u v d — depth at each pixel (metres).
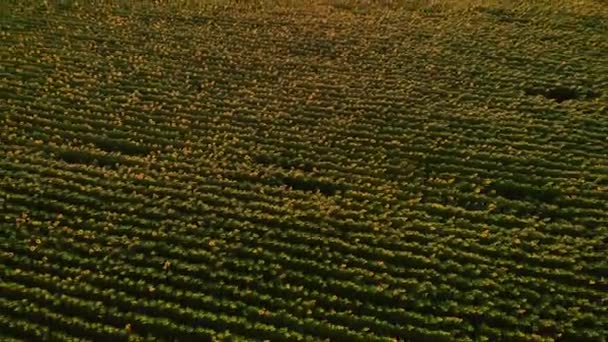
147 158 24.33
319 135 25.59
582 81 28.30
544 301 18.94
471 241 20.86
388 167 24.00
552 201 22.45
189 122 26.25
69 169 23.73
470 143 25.03
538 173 23.52
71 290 19.20
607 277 19.70
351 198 22.70
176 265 19.98
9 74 28.64
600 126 25.56
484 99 27.48
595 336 17.92
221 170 23.73
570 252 20.45
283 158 24.42
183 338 18.05
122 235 21.06
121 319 18.44
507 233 21.17
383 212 22.06
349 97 27.77
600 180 23.08
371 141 25.14
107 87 28.28
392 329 18.20
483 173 23.56
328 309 18.86
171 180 23.28
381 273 19.89
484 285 19.45
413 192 22.97
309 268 20.02
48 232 21.08
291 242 20.95
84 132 25.67
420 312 18.78
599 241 20.78
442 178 23.45
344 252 20.64
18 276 19.58
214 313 18.67
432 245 20.77
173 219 21.70
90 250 20.39
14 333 18.09
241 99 27.66
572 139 24.95
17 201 22.19
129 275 19.72
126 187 22.89
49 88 27.97
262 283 19.44
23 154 24.33
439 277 19.72
